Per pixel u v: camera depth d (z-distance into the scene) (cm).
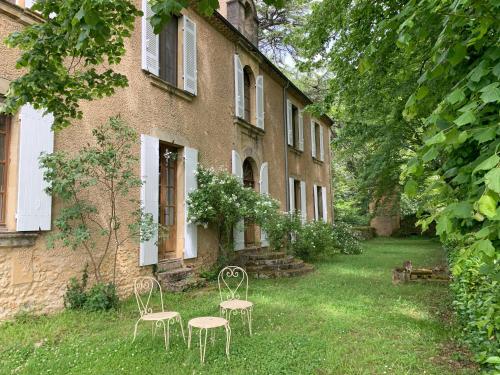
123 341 423
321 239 1196
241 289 727
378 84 681
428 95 257
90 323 486
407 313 558
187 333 461
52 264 525
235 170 988
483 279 407
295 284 784
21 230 484
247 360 377
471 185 177
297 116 1512
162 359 376
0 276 464
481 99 170
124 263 638
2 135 497
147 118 711
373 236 2175
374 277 870
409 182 193
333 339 440
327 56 705
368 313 552
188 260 802
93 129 579
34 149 508
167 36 808
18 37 330
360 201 1588
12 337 426
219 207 830
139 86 697
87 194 582
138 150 684
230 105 1003
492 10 186
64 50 335
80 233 511
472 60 222
